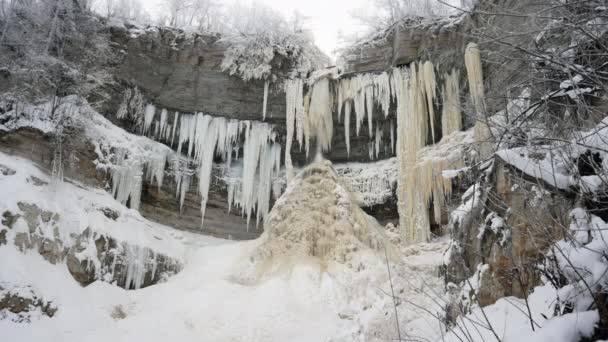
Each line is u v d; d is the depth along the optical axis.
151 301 14.25
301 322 13.61
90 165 15.84
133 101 18.78
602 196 4.94
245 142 19.91
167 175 18.88
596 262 4.54
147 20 21.55
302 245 16.31
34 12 16.61
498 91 7.19
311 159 20.14
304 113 19.55
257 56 19.67
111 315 13.16
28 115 14.64
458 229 9.96
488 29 8.17
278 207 17.55
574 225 5.32
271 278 15.35
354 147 20.17
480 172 8.46
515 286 7.47
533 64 6.17
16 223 12.30
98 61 17.44
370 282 14.66
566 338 4.29
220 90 19.81
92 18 17.61
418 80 18.14
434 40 17.84
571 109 5.85
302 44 20.00
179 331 12.98
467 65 15.75
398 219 19.05
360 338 12.45
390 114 19.36
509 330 6.12
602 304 4.40
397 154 18.03
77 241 13.62
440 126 18.62
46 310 11.91
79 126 15.41
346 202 17.22
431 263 14.88
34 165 14.02
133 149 17.55
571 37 5.76
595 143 5.15
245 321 13.47
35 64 15.15
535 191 6.52
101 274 13.89
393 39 18.92
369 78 19.06
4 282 11.42
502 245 7.70
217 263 16.67
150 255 15.37
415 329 11.70
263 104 19.94
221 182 19.97
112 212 15.33
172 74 19.52
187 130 19.72
